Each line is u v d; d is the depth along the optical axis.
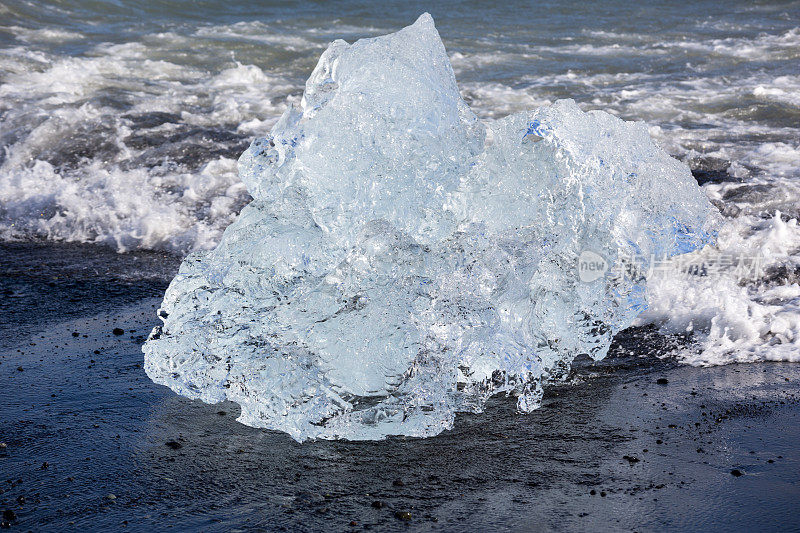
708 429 3.01
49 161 6.89
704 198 3.60
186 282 3.23
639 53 10.93
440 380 3.05
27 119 7.62
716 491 2.57
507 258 3.21
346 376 3.00
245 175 3.43
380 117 3.25
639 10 14.31
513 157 3.38
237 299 3.16
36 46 10.43
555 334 3.44
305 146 3.24
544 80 9.52
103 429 3.03
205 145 7.19
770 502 2.50
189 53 10.65
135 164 6.80
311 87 3.51
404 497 2.56
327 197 3.24
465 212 3.34
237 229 3.34
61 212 6.06
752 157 6.50
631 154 3.49
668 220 3.54
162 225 5.76
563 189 3.37
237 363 3.04
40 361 3.69
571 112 3.41
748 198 5.56
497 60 10.58
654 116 7.91
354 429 2.98
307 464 2.78
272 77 9.73
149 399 3.30
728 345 3.79
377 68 3.28
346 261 3.11
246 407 3.05
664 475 2.67
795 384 3.39
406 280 3.07
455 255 3.17
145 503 2.52
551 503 2.51
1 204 6.20
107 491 2.59
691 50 10.97
